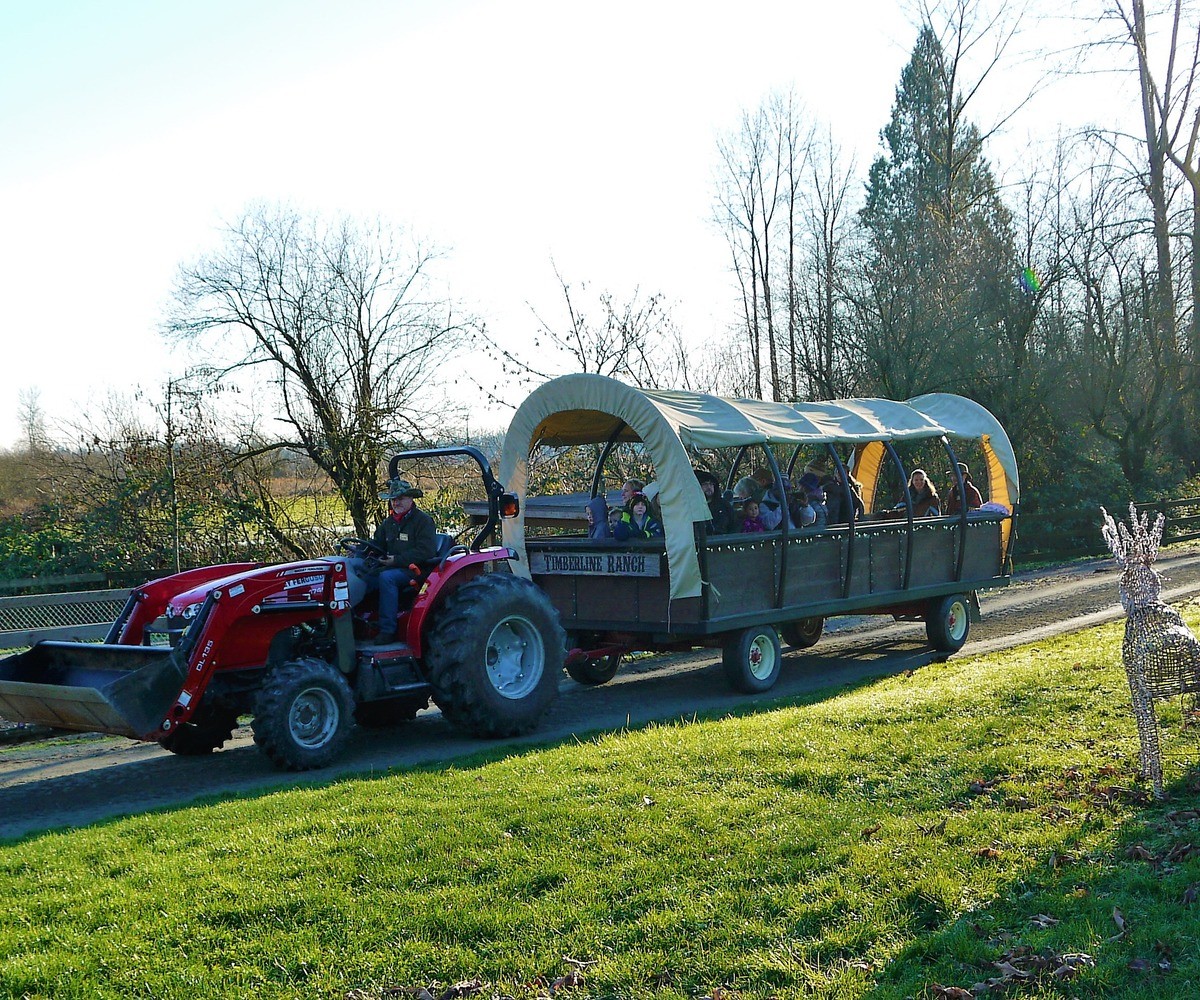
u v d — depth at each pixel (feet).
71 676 29.53
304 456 75.77
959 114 104.99
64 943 16.06
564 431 44.37
